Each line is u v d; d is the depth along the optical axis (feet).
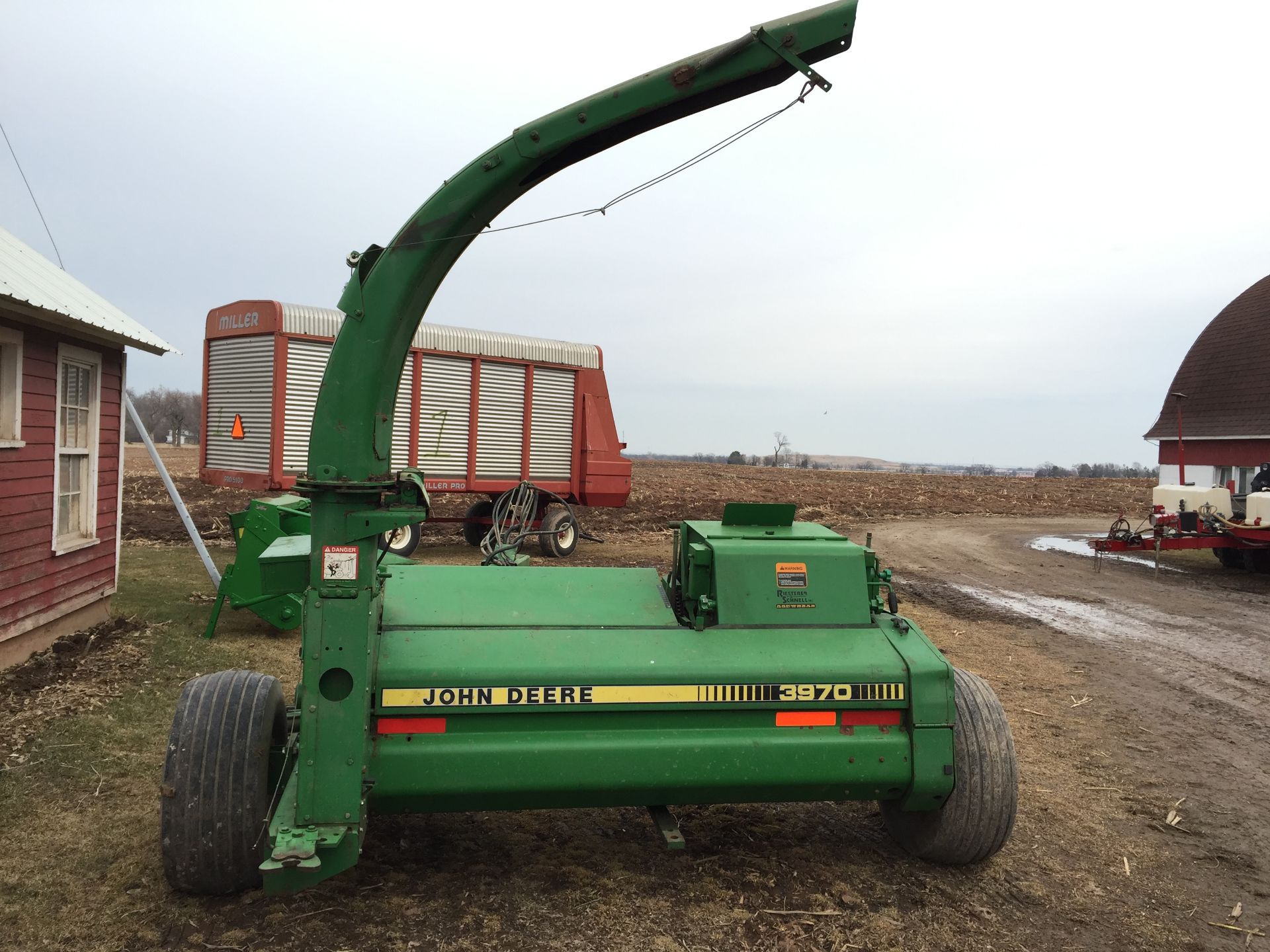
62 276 27.68
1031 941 11.91
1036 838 15.40
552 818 15.05
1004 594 43.86
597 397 48.73
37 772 16.07
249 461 37.50
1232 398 88.58
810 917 12.14
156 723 18.94
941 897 12.92
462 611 12.84
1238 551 54.54
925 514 88.69
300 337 36.83
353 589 10.50
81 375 26.99
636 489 99.91
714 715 11.95
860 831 15.12
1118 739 21.54
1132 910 12.96
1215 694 26.04
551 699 11.49
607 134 11.34
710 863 13.58
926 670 12.39
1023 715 23.43
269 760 12.12
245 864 11.32
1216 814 16.93
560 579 14.28
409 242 10.73
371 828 14.30
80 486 27.02
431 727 11.28
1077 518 91.40
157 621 28.17
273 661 24.22
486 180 10.71
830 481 135.03
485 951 10.89
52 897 11.82
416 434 41.50
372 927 11.29
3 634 21.95
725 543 13.38
